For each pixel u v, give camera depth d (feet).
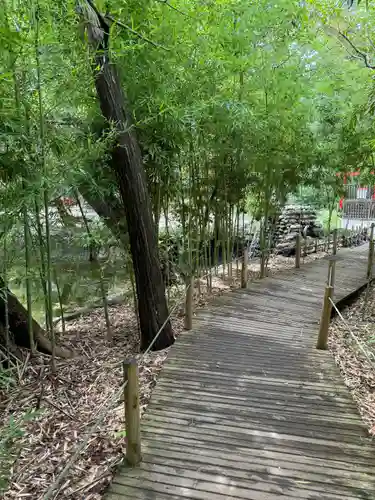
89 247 10.85
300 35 12.67
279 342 10.59
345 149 17.38
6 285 8.47
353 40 11.06
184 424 6.73
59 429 6.88
